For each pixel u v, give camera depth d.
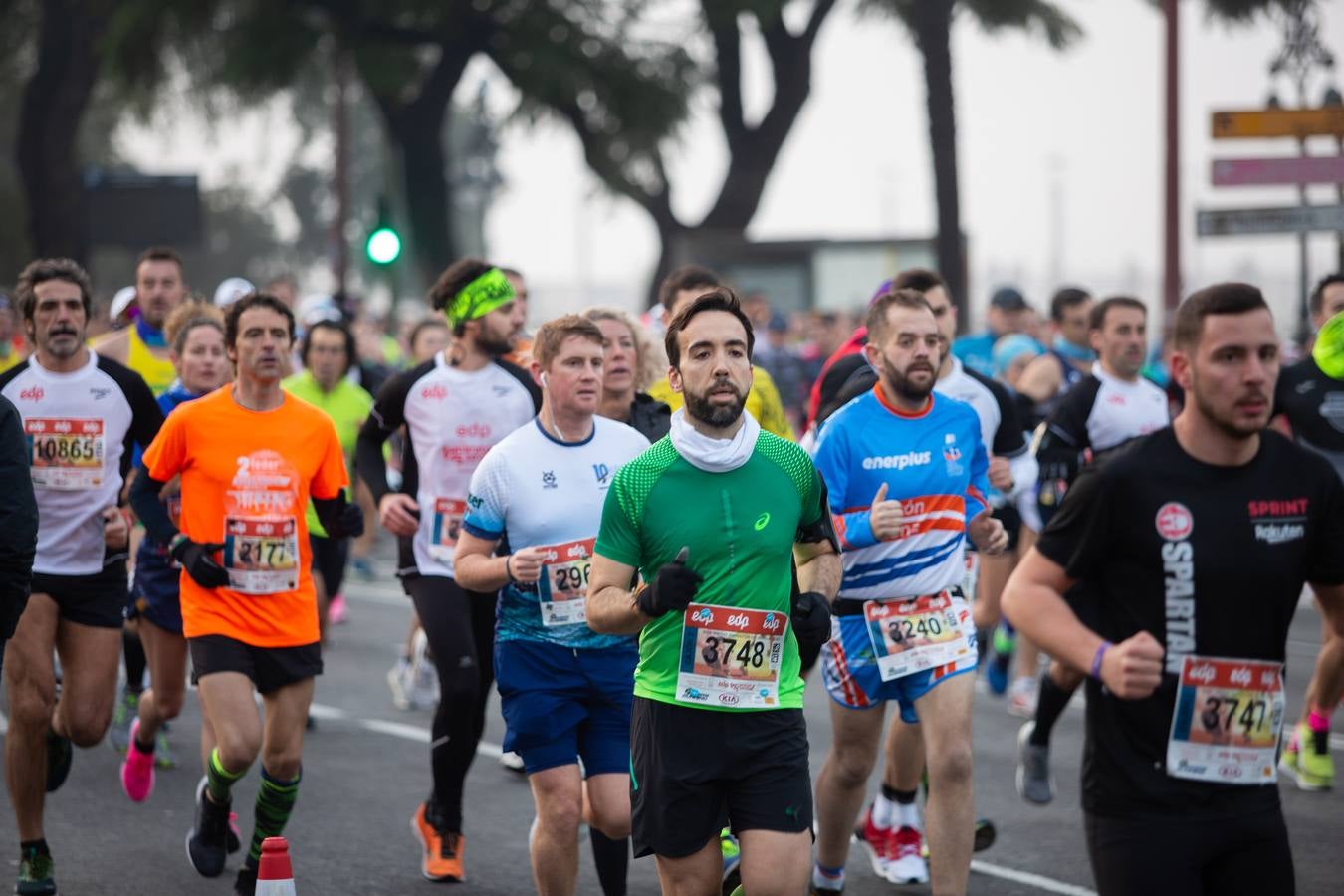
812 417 11.15
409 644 15.95
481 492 9.09
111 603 10.60
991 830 10.65
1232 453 6.31
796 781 7.34
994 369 20.56
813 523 7.68
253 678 9.78
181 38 54.28
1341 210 23.31
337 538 10.52
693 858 7.38
